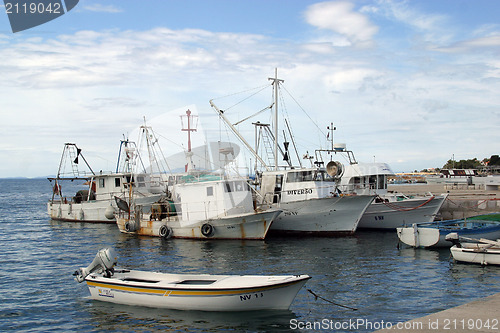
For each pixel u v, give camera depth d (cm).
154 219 2945
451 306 1364
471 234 2266
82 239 2988
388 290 1545
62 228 3719
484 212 3197
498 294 1094
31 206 6788
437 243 2273
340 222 2706
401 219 2942
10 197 9869
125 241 2772
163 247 2483
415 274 1764
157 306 1372
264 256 2166
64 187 15400
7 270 2025
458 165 15000
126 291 1413
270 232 2848
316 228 2748
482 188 5794
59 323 1287
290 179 2867
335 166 2864
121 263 2056
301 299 1452
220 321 1261
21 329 1248
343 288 1576
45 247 2702
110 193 3894
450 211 3278
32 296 1565
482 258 1877
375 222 3005
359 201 2644
